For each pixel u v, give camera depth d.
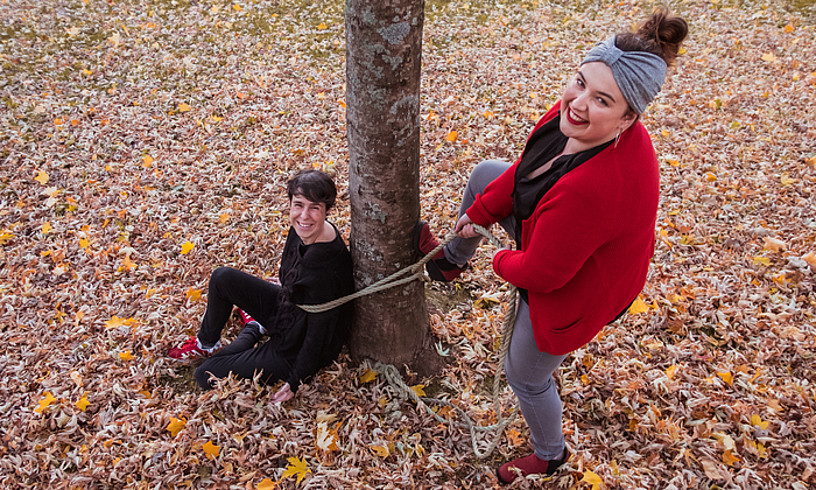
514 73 5.94
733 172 4.57
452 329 3.44
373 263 2.79
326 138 5.02
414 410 3.03
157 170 4.60
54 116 5.14
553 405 2.46
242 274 3.06
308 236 2.73
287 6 7.21
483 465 2.84
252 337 3.25
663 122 5.18
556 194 1.87
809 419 2.90
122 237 4.01
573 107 1.77
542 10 7.26
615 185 1.80
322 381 3.13
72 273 3.73
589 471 2.70
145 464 2.73
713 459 2.77
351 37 2.21
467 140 4.96
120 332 3.37
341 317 3.05
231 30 6.64
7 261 3.82
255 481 2.71
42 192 4.37
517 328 2.34
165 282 3.73
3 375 3.14
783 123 5.08
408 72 2.26
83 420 2.95
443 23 6.93
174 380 3.18
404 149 2.44
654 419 2.92
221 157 4.78
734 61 6.05
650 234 1.99
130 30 6.50
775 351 3.26
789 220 4.13
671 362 3.25
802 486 2.64
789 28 6.48
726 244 3.97
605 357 3.29
